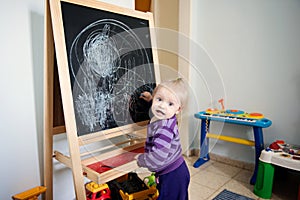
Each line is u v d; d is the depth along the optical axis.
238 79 1.94
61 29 0.90
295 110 1.70
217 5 1.99
